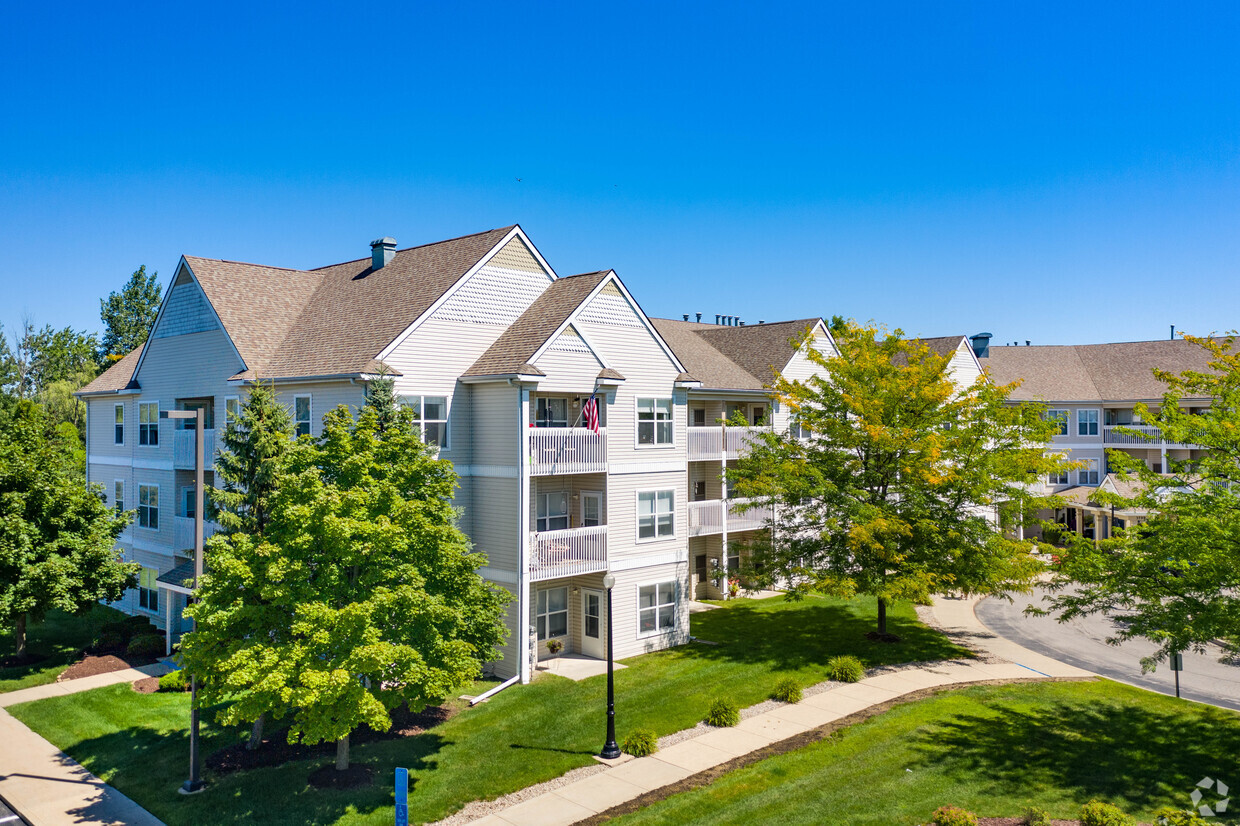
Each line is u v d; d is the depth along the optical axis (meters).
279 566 17.47
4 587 25.84
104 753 20.84
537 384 26.89
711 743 21.02
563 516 30.00
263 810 17.55
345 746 19.30
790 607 37.00
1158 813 16.58
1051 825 16.03
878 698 24.31
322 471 20.05
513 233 29.69
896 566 29.20
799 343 34.22
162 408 34.06
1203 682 26.86
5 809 18.05
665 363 31.45
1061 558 21.89
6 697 25.05
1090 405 55.09
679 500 31.41
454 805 17.69
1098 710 23.06
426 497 20.77
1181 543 18.06
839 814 16.84
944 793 17.70
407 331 26.41
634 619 29.39
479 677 26.28
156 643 29.34
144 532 35.16
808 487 30.12
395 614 18.50
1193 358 54.84
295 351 29.19
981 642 31.72
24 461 27.31
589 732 21.73
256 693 16.66
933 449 28.17
